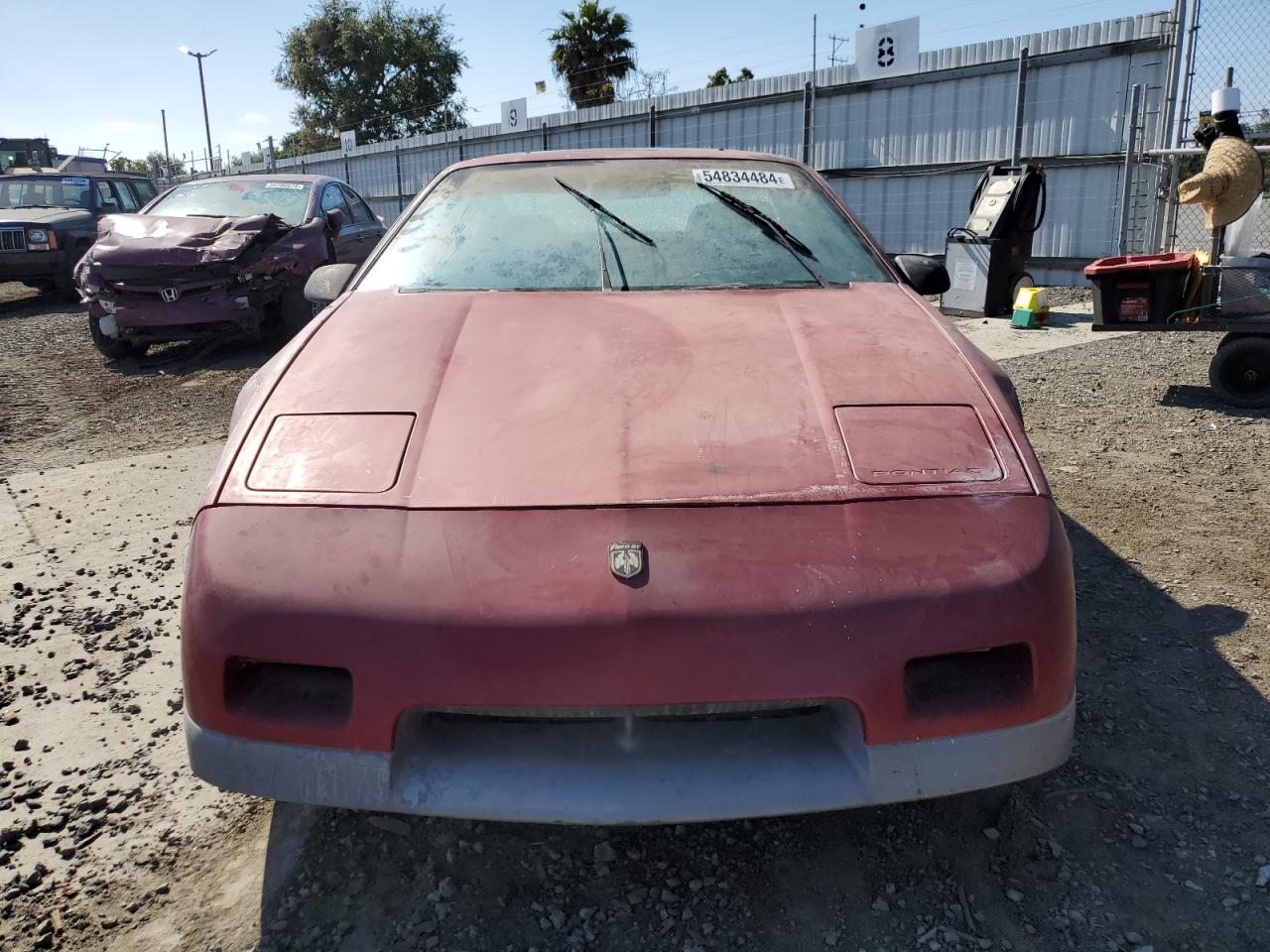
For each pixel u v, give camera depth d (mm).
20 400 6801
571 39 30781
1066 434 5223
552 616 1561
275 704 1644
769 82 14578
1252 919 1752
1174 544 3611
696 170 3062
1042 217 9664
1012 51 11742
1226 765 2242
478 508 1701
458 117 47625
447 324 2311
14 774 2299
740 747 1653
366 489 1760
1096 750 2312
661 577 1592
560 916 1798
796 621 1567
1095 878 1876
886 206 13656
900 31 12633
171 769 2332
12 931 1789
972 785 1623
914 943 1725
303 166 28141
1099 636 2900
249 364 7746
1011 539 1679
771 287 2588
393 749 1603
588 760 1638
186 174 38938
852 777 1608
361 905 1842
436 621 1573
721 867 1932
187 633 1677
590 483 1741
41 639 3023
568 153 3176
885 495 1729
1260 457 4699
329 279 2869
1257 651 2777
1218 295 5547
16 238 12383
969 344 2270
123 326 7520
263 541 1688
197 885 1918
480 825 2076
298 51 45594
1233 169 5355
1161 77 10555
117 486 4656
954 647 1592
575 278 2596
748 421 1899
